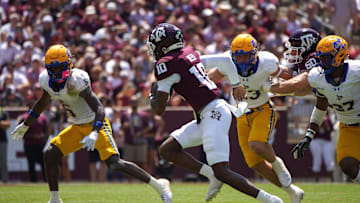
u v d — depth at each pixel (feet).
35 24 144.97
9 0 151.94
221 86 112.37
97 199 69.87
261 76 56.65
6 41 135.13
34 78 124.88
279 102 116.47
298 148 57.00
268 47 138.31
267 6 154.71
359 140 52.42
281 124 113.91
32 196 73.46
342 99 51.75
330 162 110.32
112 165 56.34
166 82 49.57
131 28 150.61
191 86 49.78
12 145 110.32
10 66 126.21
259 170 59.77
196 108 50.29
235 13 150.51
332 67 50.60
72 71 56.18
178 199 68.64
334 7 142.72
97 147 57.11
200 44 136.98
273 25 146.10
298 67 61.16
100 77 120.26
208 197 53.31
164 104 49.93
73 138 58.49
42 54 138.62
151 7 156.25
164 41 50.72
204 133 49.60
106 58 131.85
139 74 130.52
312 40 58.95
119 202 65.98
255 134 57.31
